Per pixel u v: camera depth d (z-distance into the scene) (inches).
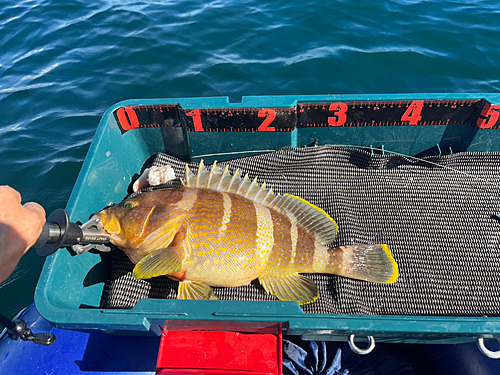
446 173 21.0
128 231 15.8
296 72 35.7
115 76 36.6
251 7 43.9
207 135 21.5
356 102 20.0
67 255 15.3
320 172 21.4
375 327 12.9
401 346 18.0
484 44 37.3
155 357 16.0
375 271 16.6
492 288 16.7
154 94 34.8
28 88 35.4
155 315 13.1
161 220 15.5
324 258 16.7
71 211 16.1
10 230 7.6
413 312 16.1
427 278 17.0
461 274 17.1
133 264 17.1
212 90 34.7
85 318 13.1
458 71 35.1
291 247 16.3
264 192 17.4
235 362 13.8
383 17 41.4
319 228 17.3
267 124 20.8
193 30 41.1
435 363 17.3
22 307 22.7
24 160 29.9
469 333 12.8
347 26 40.2
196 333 14.4
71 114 33.4
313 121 21.0
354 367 17.3
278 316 13.1
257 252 15.5
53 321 13.1
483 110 19.5
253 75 35.7
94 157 18.1
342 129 21.4
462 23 39.9
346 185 20.8
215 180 17.3
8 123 32.7
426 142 21.5
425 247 18.1
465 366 16.2
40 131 32.1
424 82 34.3
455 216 19.1
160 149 22.4
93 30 41.9
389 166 21.5
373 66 35.8
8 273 7.8
